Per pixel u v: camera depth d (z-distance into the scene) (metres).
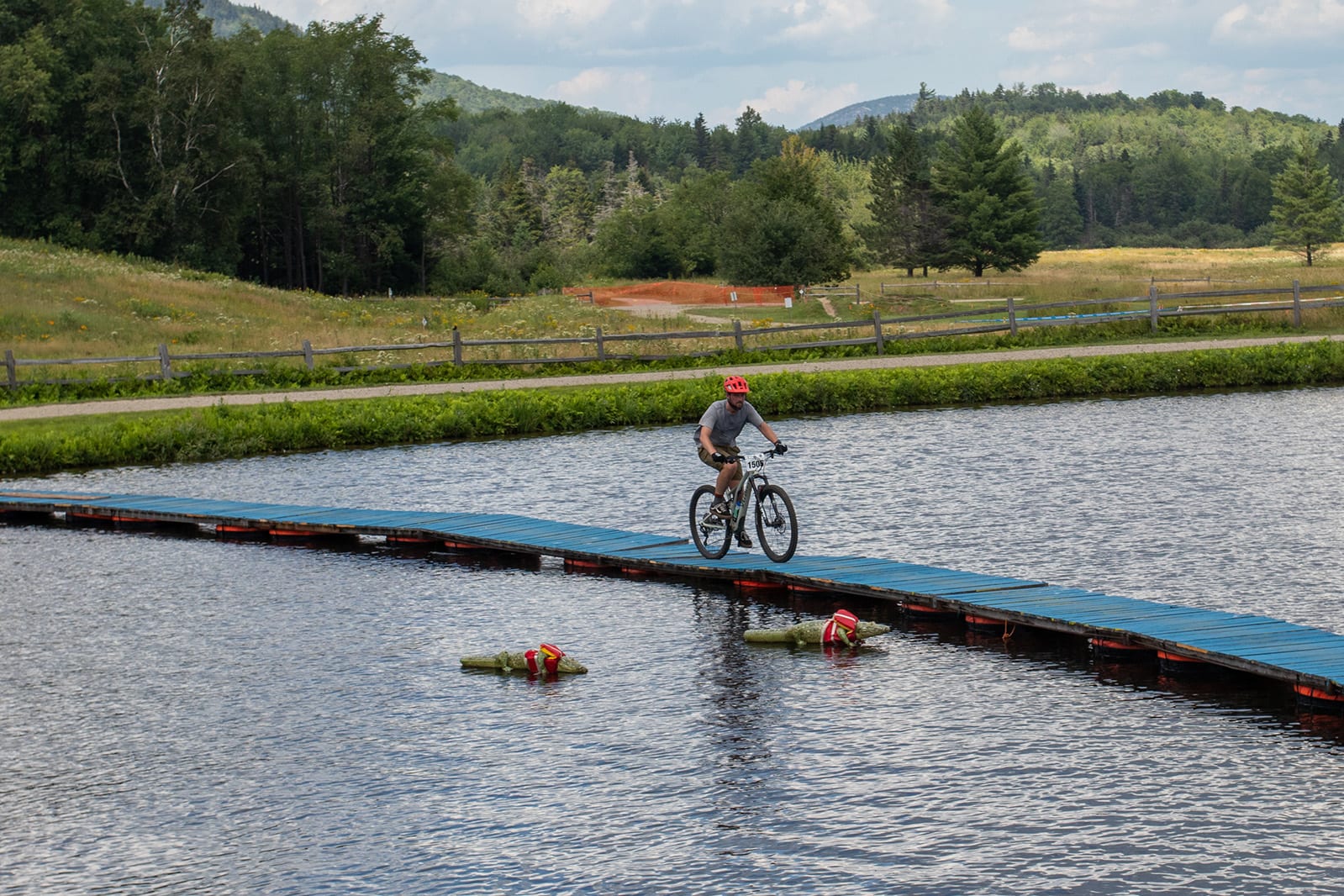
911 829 7.42
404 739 9.19
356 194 94.06
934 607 11.85
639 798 8.00
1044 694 9.84
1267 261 107.75
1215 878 6.72
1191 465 19.77
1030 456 21.34
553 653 10.60
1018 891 6.66
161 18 87.50
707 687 10.20
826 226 75.25
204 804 8.16
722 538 14.03
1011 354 35.25
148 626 12.55
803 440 24.42
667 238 115.19
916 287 68.38
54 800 8.30
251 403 30.12
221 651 11.56
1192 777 8.09
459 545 15.89
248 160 84.06
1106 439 23.00
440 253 101.56
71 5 80.88
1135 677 10.27
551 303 67.69
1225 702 9.61
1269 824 7.36
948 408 28.97
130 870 7.29
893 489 18.61
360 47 95.19
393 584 14.24
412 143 96.25
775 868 7.00
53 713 9.97
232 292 56.62
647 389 29.53
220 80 80.25
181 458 25.38
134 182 81.00
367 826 7.75
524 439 26.72
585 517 17.80
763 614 12.51
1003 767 8.30
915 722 9.23
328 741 9.19
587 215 185.25
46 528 18.83
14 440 24.84
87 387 32.22
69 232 77.69
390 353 36.62
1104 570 13.39
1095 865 6.91
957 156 94.00
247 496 20.84
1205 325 38.31
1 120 76.88
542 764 8.62
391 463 23.86
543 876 7.02
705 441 13.40
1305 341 33.84
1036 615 11.05
